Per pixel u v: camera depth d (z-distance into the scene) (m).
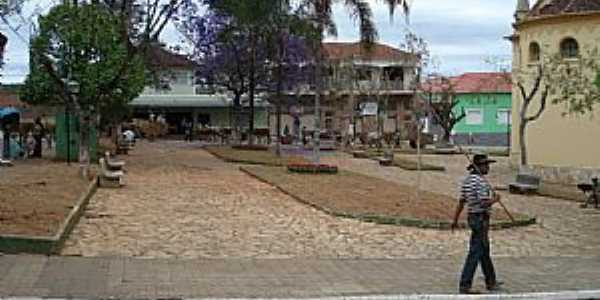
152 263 13.10
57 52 28.25
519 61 37.41
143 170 32.22
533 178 28.95
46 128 49.59
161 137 71.75
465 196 11.66
